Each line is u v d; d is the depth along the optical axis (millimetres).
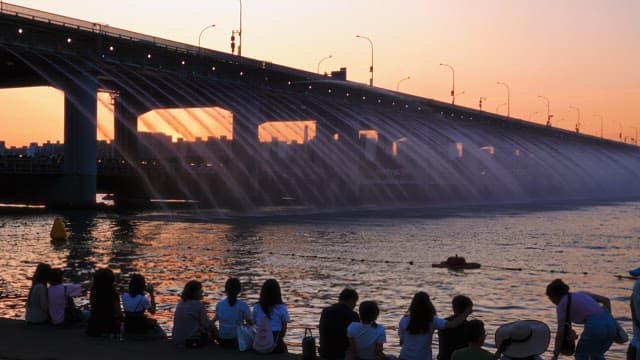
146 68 101500
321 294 32469
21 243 55281
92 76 96875
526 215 113625
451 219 98438
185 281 36188
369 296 32094
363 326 14430
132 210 103188
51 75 93500
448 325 14500
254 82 123188
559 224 90688
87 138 96625
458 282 37125
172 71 106375
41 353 16078
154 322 17797
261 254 50000
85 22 89500
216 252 50938
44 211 94812
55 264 42719
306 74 130125
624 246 60000
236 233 68312
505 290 34500
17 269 39938
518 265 45688
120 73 105125
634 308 13820
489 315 27922
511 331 13656
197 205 123250
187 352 16453
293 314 27203
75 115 95938
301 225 81250
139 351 16438
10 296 30531
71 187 96562
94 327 17719
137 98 128875
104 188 121562
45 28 85188
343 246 56656
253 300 30156
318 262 45688
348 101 150500
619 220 100875
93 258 46125
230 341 16891
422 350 14469
